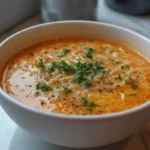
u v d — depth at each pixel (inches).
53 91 10.9
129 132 9.8
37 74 11.6
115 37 13.8
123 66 12.3
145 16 20.2
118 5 20.0
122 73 12.0
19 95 10.7
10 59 12.3
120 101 10.7
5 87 11.2
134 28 18.8
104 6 20.8
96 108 10.3
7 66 12.1
